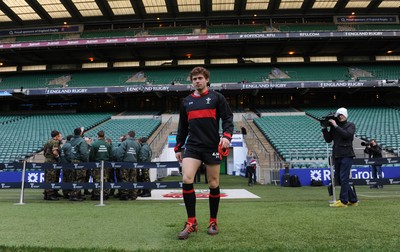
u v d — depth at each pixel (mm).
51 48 27000
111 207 5449
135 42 25922
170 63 31266
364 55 30938
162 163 6637
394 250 2393
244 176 18281
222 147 2934
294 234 3012
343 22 30281
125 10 28781
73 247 2553
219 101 3104
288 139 16938
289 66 30531
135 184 6617
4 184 6312
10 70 31625
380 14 30281
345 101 29422
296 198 7000
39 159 15453
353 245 2559
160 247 2529
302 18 30812
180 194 8219
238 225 3502
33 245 2650
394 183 5598
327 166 12672
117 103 30172
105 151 7695
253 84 24719
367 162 6008
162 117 25562
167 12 29250
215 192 3111
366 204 5438
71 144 7352
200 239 2818
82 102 30281
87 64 31672
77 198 6887
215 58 31203
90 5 27719
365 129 19172
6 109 30359
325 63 30500
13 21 29828
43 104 30406
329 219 3889
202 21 30922
